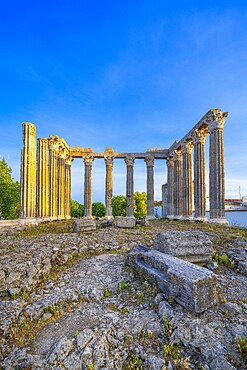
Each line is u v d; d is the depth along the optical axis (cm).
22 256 844
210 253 805
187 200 2770
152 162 3612
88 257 962
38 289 679
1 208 3609
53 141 2881
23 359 416
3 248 979
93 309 573
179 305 546
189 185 2780
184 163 2822
